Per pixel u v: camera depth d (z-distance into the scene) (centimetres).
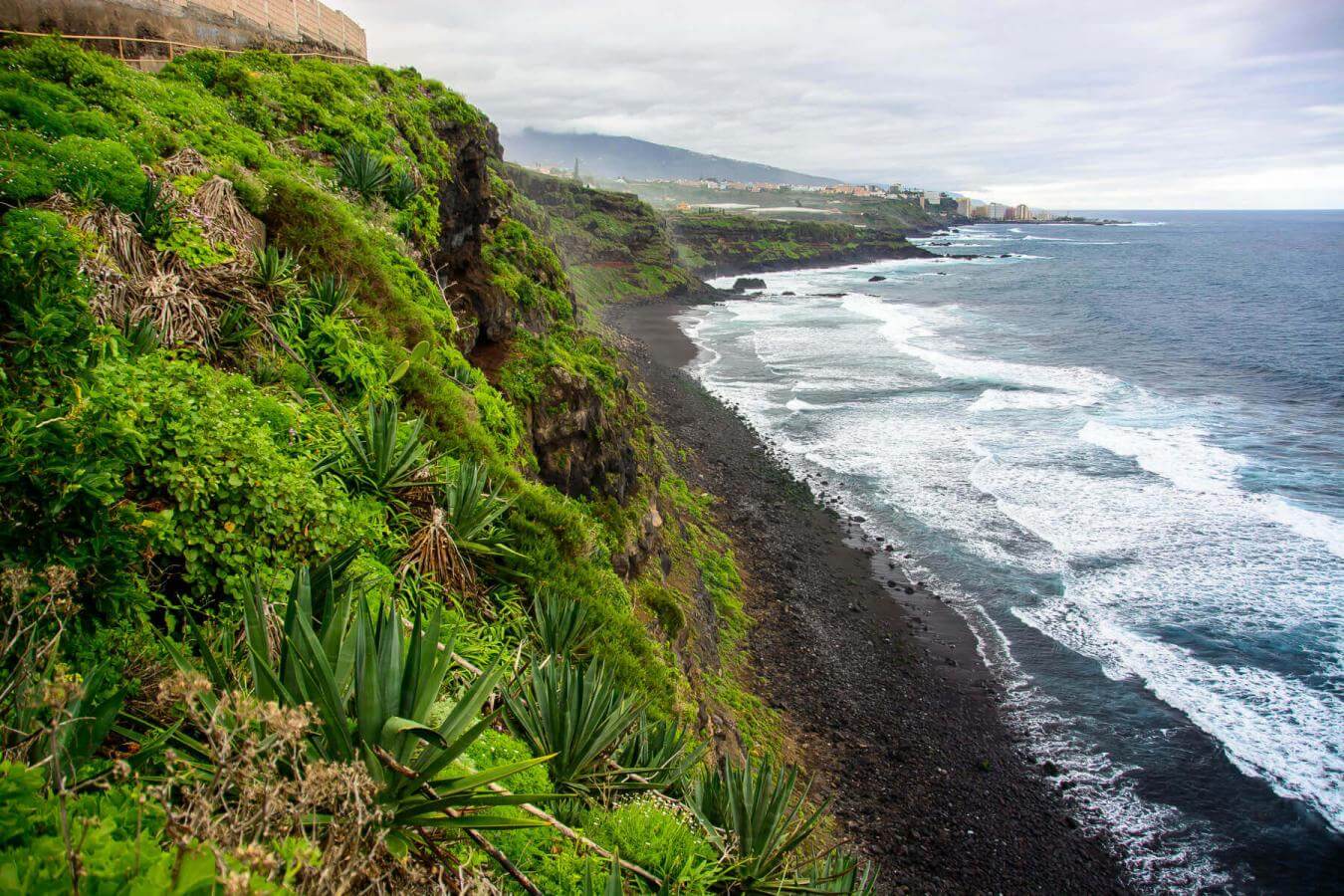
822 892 499
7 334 441
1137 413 3947
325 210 1064
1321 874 1329
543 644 706
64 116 830
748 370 5169
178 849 189
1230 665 1855
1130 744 1633
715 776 574
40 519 339
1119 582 2244
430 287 1327
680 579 1962
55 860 185
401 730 298
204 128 1086
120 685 340
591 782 507
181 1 1587
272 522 512
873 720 1712
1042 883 1316
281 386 747
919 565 2412
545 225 6825
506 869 374
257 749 226
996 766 1585
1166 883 1325
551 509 980
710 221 13888
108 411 425
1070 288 9988
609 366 2277
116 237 691
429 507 750
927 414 3997
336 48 2561
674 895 430
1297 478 2991
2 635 293
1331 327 6575
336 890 213
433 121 1964
